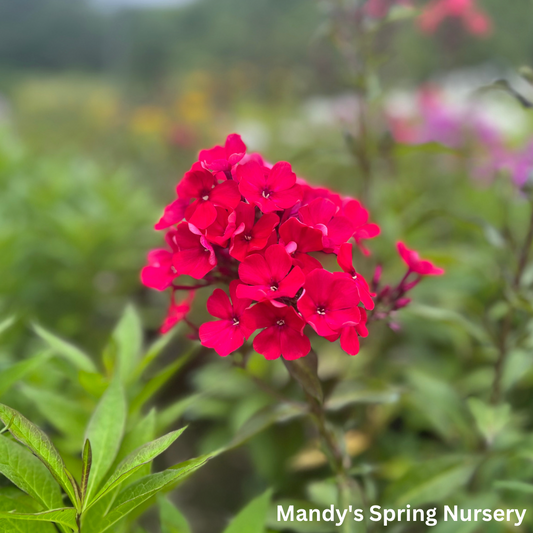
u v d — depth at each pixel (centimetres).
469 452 36
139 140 141
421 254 42
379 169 75
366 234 26
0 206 68
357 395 31
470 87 100
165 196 109
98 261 65
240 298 22
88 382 28
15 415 19
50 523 22
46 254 65
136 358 32
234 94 174
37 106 254
